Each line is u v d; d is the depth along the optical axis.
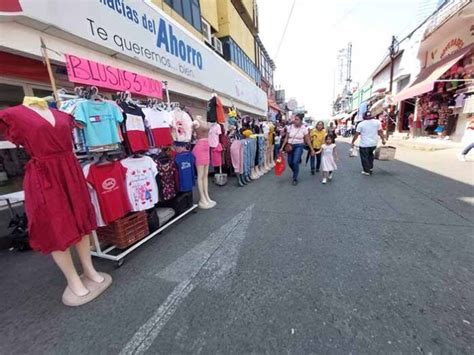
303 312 1.87
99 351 1.63
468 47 8.97
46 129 1.89
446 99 10.91
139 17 5.07
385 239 2.97
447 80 8.90
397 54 15.29
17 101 4.05
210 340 1.66
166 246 3.10
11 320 1.97
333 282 2.21
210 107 5.48
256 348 1.58
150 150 3.65
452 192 4.68
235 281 2.31
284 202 4.63
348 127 26.81
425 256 2.56
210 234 3.39
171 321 1.85
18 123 1.76
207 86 8.63
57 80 4.32
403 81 15.49
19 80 3.94
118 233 2.78
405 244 2.83
